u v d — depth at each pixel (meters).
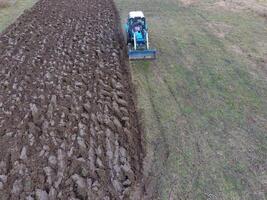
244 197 9.52
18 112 12.66
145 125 12.64
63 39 19.78
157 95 14.62
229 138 11.85
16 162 10.19
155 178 10.20
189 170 10.48
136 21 18.17
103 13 25.50
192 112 13.36
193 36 21.22
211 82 15.53
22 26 22.34
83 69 16.05
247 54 18.28
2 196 9.12
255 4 27.52
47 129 11.64
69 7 26.97
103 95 13.94
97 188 9.46
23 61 16.92
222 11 26.33
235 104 13.79
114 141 11.45
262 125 12.47
